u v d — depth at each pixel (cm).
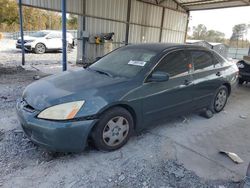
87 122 268
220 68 459
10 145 306
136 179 254
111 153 302
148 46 389
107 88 294
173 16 1501
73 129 261
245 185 225
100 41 1146
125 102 297
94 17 1129
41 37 1571
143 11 1320
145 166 278
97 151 304
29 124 264
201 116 466
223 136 379
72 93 276
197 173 271
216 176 268
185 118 443
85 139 272
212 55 449
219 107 484
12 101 485
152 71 333
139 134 362
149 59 347
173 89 355
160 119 356
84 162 279
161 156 303
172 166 281
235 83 509
